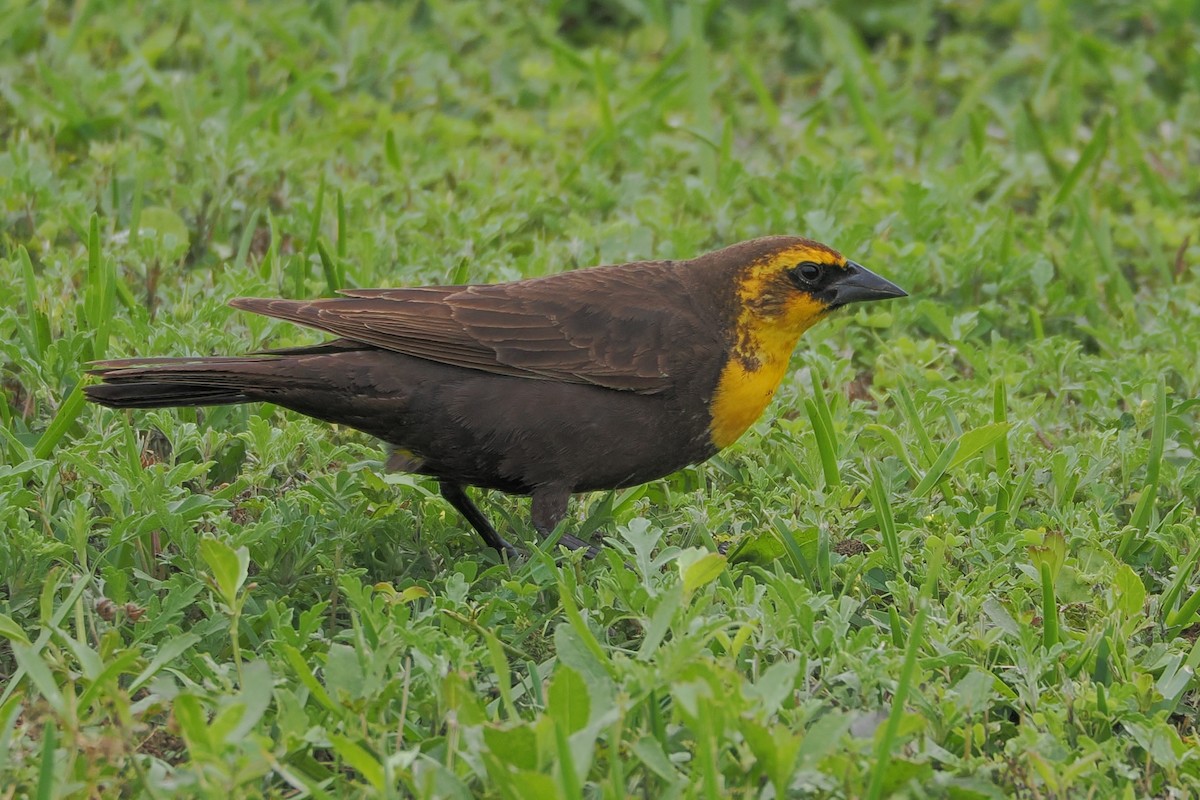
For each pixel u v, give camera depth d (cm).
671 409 1042
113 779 751
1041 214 1575
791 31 2030
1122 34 2028
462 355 1008
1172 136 1827
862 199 1581
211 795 697
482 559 1037
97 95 1609
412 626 845
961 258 1421
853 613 945
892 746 746
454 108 1788
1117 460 1139
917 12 2038
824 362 1224
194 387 984
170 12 1853
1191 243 1568
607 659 802
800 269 1082
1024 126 1778
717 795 693
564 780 673
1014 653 885
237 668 814
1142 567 1040
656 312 1046
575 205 1539
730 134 1625
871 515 1037
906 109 1869
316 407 1006
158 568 984
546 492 1036
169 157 1495
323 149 1590
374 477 1037
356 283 1333
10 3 1753
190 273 1364
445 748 777
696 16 1747
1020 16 2030
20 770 736
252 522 1041
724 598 899
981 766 779
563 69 1834
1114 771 800
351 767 791
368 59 1792
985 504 1083
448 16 1906
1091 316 1427
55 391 1109
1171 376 1302
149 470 1003
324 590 969
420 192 1497
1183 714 899
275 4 1936
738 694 729
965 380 1293
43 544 900
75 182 1461
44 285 1240
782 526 988
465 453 1020
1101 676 895
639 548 901
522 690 839
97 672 777
